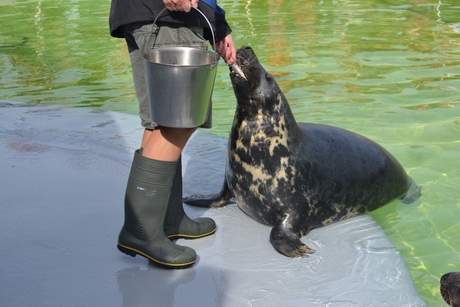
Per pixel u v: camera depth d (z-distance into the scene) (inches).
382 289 138.1
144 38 133.1
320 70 346.6
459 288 119.6
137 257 146.9
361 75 336.5
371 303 132.0
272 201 167.6
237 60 161.9
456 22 466.6
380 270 147.1
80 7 553.6
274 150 167.5
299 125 187.2
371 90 309.1
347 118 267.9
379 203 189.0
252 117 168.1
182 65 118.4
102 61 382.0
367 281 141.4
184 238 158.4
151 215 136.9
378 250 158.6
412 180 206.8
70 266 141.6
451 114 272.8
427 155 228.1
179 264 140.7
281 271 144.3
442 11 506.9
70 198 177.6
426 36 424.5
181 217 155.3
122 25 136.9
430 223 178.1
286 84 320.8
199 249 153.8
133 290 132.6
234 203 186.9
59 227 159.9
